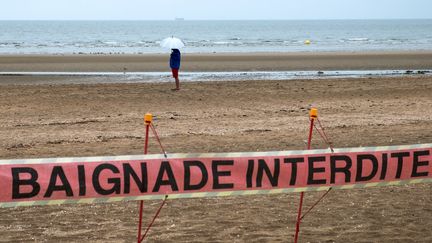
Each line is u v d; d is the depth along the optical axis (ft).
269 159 19.63
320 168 20.06
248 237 24.13
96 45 258.16
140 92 74.59
